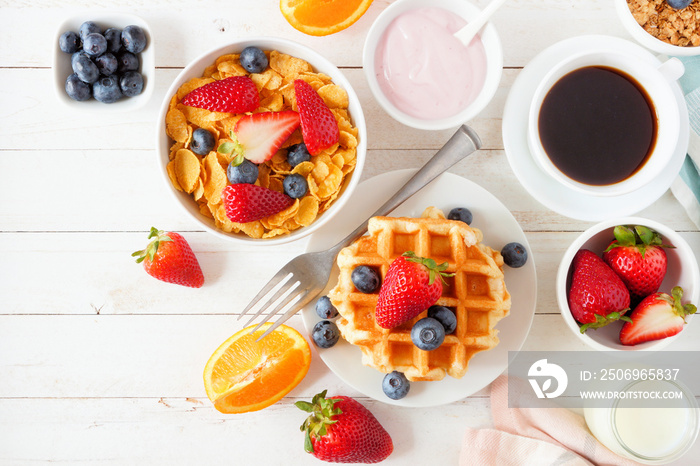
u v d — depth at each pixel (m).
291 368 0.77
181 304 0.79
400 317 0.69
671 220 0.79
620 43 0.75
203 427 0.79
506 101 0.75
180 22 0.78
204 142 0.72
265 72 0.73
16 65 0.78
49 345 0.79
